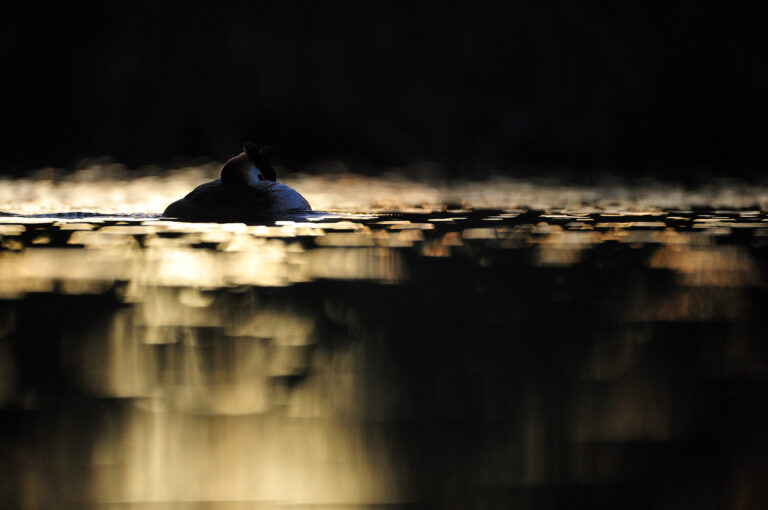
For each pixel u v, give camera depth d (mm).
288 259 18328
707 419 8531
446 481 7219
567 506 6750
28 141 76188
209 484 7168
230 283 15602
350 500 6879
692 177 58094
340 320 12672
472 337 11688
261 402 9180
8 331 12016
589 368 10250
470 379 9867
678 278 16031
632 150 79000
